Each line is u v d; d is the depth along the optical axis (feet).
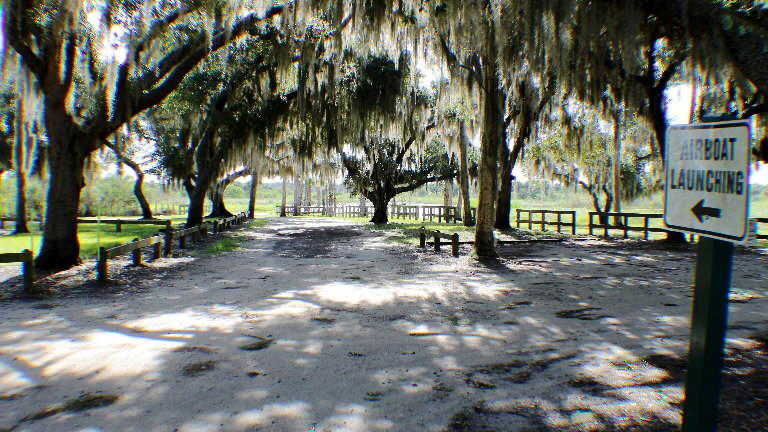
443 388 12.76
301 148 78.02
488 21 34.14
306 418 11.02
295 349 16.03
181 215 135.03
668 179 7.43
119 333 17.83
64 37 29.96
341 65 58.95
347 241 56.18
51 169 32.48
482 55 35.73
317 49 56.70
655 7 23.91
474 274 32.01
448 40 39.58
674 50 40.75
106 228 72.90
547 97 52.90
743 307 21.80
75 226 33.58
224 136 62.85
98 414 11.19
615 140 54.34
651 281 29.01
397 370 14.12
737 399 11.78
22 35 29.40
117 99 33.76
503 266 35.53
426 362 14.80
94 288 26.58
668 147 7.45
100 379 13.32
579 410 11.40
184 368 14.19
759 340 16.69
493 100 38.11
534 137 69.67
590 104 49.96
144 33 33.12
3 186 86.28
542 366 14.39
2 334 17.61
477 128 70.64
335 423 10.78
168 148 85.46
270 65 57.16
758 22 18.65
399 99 66.03
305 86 56.08
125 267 33.91
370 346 16.40
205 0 35.65
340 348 16.17
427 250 46.47
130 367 14.24
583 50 32.19
